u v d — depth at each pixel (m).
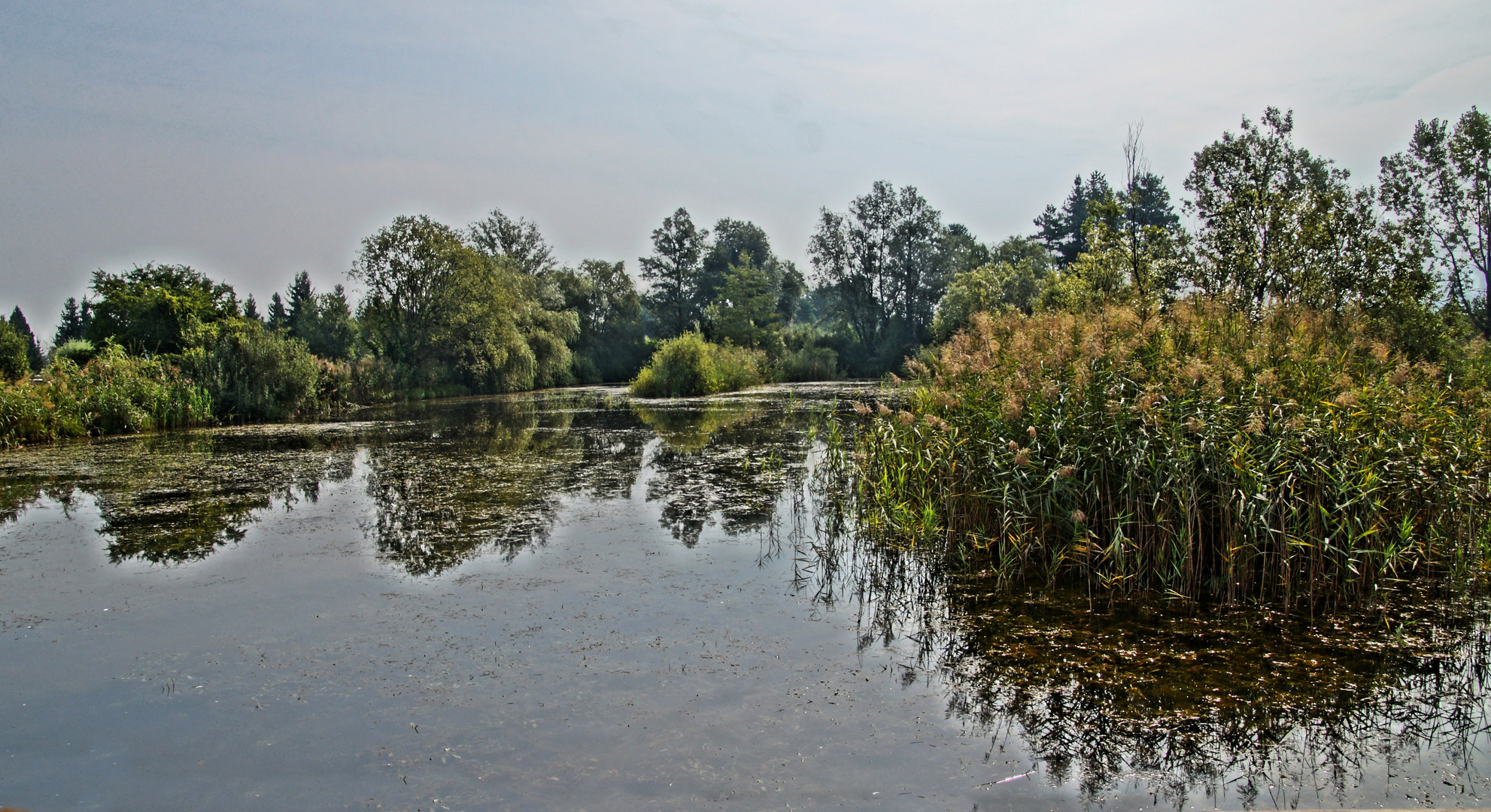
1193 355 6.20
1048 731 3.48
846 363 46.59
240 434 15.25
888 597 5.26
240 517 7.63
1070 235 51.28
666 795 2.99
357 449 12.66
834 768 3.18
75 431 14.81
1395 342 10.04
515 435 14.57
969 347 7.80
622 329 47.50
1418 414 5.55
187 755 3.31
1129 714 3.62
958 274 40.25
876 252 48.81
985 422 6.58
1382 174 13.41
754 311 45.50
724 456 11.12
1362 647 4.33
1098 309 8.61
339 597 5.28
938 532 6.59
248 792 3.04
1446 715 3.59
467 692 3.88
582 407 22.00
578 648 4.41
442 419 18.48
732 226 58.75
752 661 4.23
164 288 23.23
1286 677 3.99
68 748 3.38
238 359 18.72
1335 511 5.00
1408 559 5.44
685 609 5.03
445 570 5.86
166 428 16.50
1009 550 6.08
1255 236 11.88
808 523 7.24
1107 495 5.76
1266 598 5.13
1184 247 12.87
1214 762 3.23
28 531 7.17
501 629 4.69
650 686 3.93
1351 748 3.32
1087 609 4.99
